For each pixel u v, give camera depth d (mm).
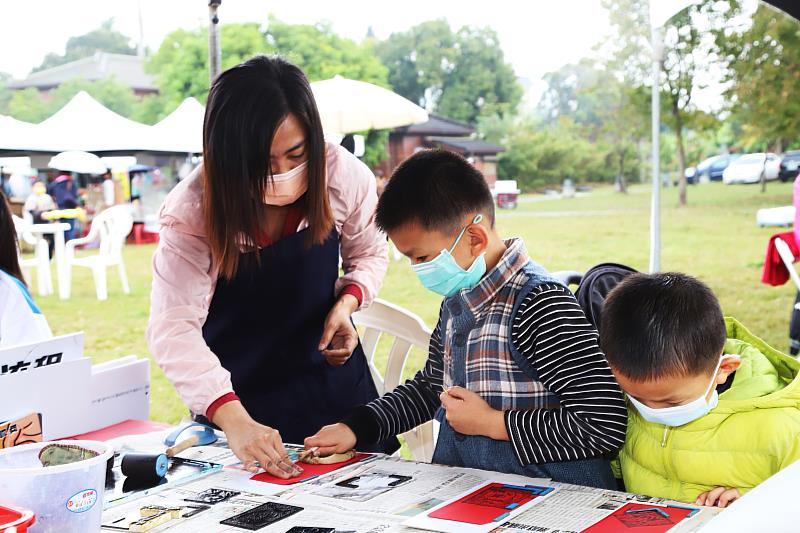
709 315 1328
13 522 941
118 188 13641
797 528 850
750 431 1389
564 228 14898
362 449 1878
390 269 11672
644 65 18453
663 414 1380
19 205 9406
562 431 1388
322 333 1943
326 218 1765
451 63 20359
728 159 16719
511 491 1289
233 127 1564
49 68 17859
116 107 17641
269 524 1183
